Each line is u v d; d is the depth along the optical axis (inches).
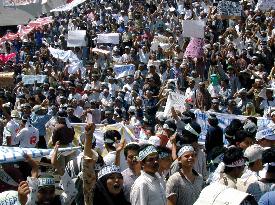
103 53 1079.0
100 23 1381.6
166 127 442.3
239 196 263.4
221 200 265.1
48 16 1689.2
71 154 410.6
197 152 391.5
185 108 626.5
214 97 721.0
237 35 993.5
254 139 409.7
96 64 1082.7
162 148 347.9
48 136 621.9
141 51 1044.5
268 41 973.8
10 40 1425.9
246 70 819.4
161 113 640.4
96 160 308.2
